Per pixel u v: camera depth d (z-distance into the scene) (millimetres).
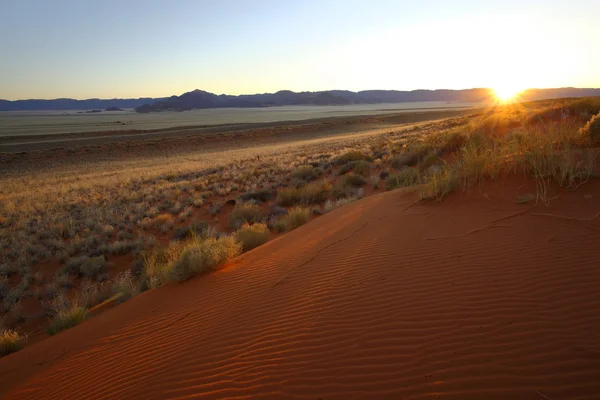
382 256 5977
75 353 5699
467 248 5617
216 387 3639
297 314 4723
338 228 8602
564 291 4098
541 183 7535
